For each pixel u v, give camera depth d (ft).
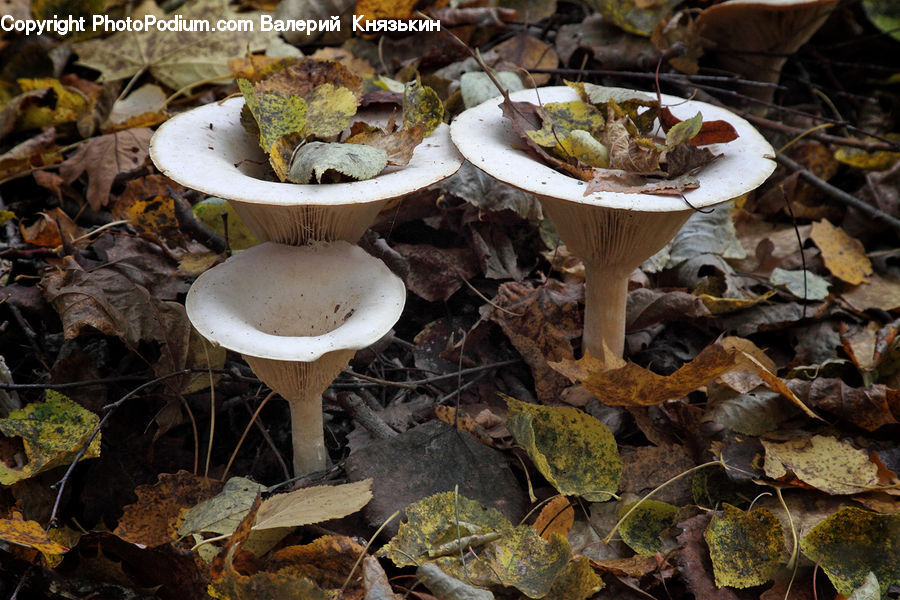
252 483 1.60
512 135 1.67
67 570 1.54
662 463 1.67
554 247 1.96
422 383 1.79
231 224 1.90
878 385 1.71
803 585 1.54
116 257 1.83
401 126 1.73
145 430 1.74
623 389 1.64
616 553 1.59
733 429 1.71
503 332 1.89
